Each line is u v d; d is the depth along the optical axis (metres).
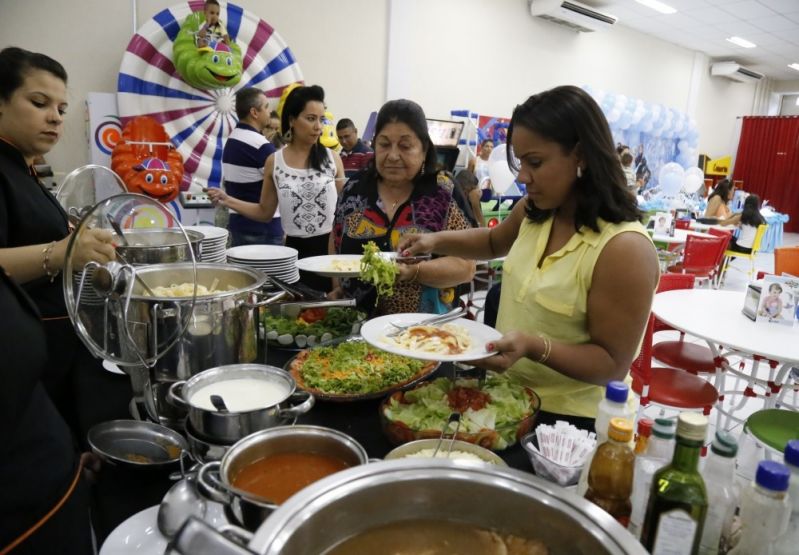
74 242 0.93
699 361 2.68
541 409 1.19
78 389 1.27
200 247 1.70
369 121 5.34
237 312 1.08
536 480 0.58
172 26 3.91
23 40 3.71
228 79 4.00
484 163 5.74
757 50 10.07
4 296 0.83
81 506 0.99
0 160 1.45
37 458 0.89
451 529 0.58
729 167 12.16
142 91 3.91
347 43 5.30
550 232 1.28
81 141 4.02
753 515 0.62
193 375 1.01
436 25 6.02
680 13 7.79
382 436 1.03
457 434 0.92
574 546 0.53
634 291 1.06
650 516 0.61
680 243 5.08
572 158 1.10
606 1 7.37
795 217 12.37
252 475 0.73
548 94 1.10
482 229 1.60
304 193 2.58
